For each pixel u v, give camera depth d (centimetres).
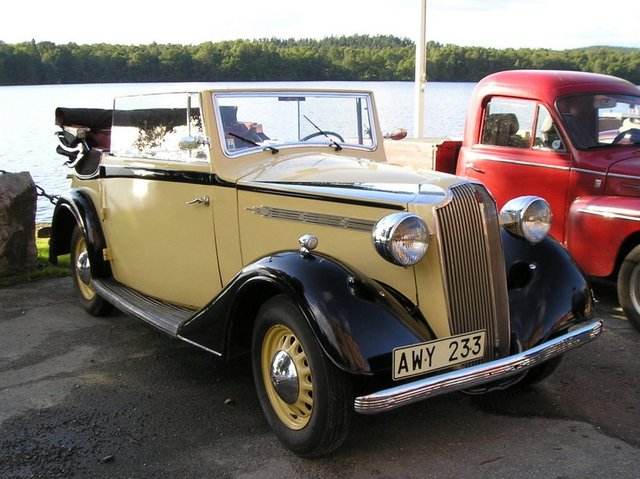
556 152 589
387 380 276
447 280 293
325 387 276
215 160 383
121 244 485
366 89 461
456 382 275
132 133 459
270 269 297
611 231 502
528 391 374
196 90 387
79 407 365
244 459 305
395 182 327
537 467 292
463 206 300
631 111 611
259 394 325
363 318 277
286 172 368
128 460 307
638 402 358
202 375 409
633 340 458
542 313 327
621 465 292
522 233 346
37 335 491
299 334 286
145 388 390
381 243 282
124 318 532
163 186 425
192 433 332
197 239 409
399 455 306
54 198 698
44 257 743
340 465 298
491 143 659
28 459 309
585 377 394
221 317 328
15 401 375
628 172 529
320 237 336
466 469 292
